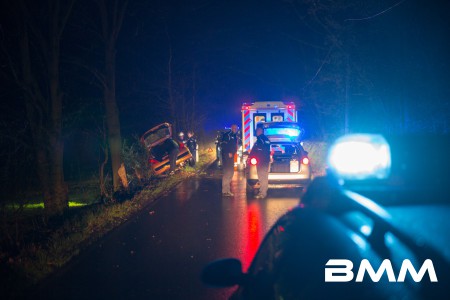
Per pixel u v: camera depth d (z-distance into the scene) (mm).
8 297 7141
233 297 4070
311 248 3008
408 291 2287
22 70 14227
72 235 10609
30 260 8664
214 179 22156
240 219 12547
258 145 15867
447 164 2932
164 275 8070
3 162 10938
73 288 7527
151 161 24109
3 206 10367
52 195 14227
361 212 2658
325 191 3066
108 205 14625
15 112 17984
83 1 18766
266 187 16000
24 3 14016
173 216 13234
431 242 2256
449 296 2119
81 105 21594
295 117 25281
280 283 3244
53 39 14391
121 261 8953
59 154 14367
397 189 2775
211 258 9016
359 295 2578
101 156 32438
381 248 2486
